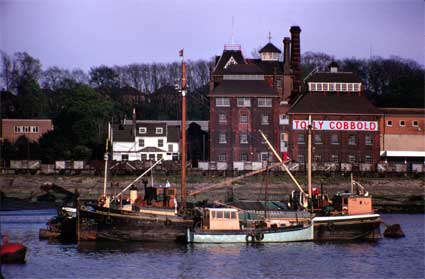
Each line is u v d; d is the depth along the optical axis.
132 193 140.12
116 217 132.62
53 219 144.38
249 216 139.38
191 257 123.38
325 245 136.62
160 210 134.12
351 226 141.12
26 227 153.25
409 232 155.12
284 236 136.50
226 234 133.38
